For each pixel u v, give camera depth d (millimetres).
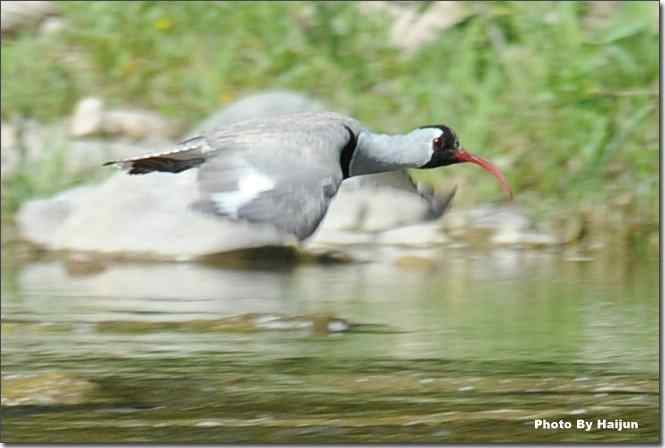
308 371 12000
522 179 17547
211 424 10859
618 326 13266
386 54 18938
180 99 19281
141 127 18906
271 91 18578
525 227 17156
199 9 19812
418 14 18453
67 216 17281
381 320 13562
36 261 16812
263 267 16422
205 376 11914
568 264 16297
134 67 19734
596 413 11047
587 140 17391
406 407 11172
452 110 18203
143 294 14781
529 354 12375
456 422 10836
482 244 16969
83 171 18312
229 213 9344
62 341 12938
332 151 9641
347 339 12914
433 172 17625
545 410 11117
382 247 16906
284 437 10570
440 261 16453
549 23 18125
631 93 17172
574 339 12812
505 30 18359
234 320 13508
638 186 17203
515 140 17688
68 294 14828
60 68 19797
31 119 19359
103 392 11539
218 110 18812
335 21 19281
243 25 19547
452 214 17297
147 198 17094
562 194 17375
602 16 18500
